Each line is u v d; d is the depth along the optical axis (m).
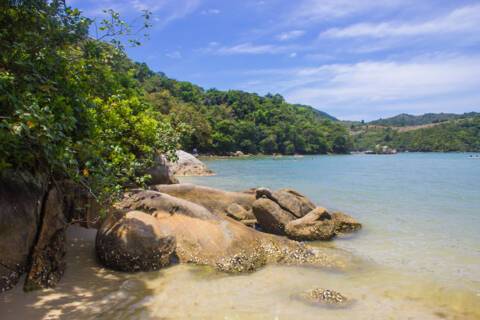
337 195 19.97
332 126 123.62
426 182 27.53
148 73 120.56
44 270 6.36
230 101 119.19
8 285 5.93
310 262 8.56
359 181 27.95
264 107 118.56
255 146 95.19
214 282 7.13
